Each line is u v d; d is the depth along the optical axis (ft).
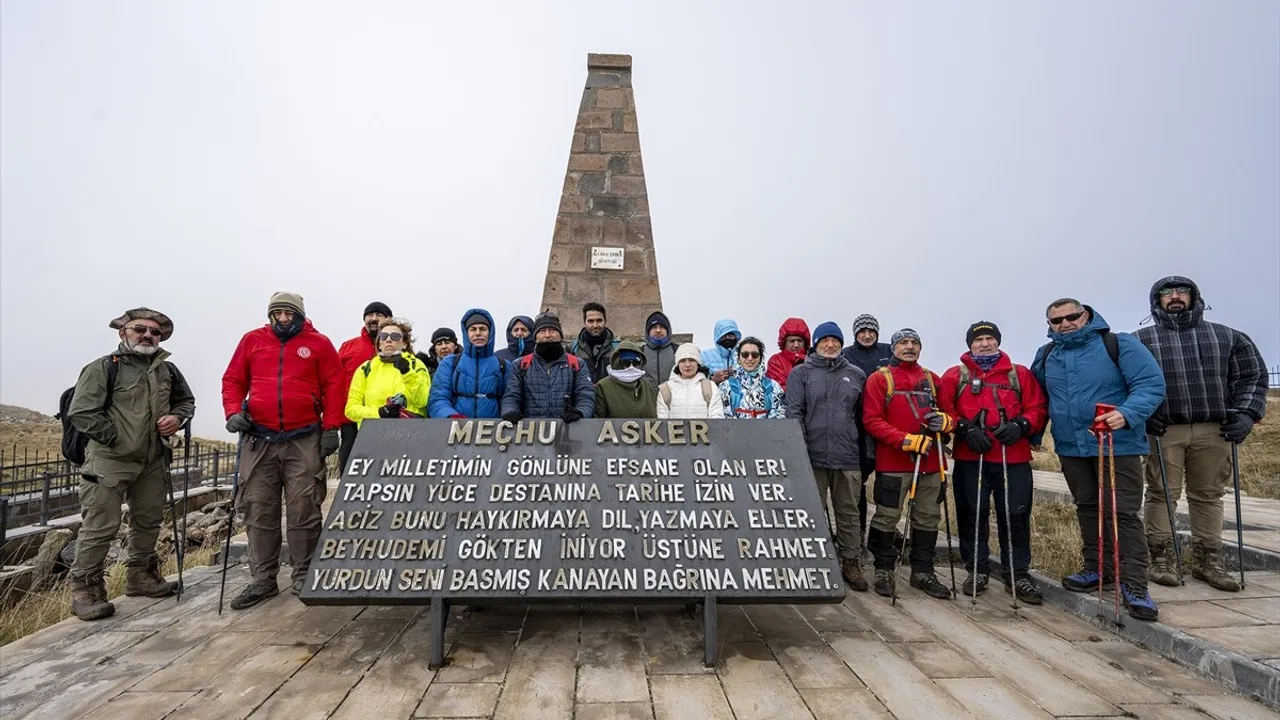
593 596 10.89
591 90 27.91
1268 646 11.62
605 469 12.53
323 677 10.45
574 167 27.25
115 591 16.80
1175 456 16.07
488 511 11.88
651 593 10.96
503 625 12.84
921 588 15.74
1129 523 13.50
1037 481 37.86
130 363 14.66
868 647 11.87
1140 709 9.64
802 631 12.69
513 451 12.76
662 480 12.42
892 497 15.66
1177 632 11.91
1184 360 15.94
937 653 11.65
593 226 26.84
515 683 10.19
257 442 14.93
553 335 14.99
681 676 10.48
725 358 20.04
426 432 12.96
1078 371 14.82
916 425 15.49
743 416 17.26
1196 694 10.19
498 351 20.13
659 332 20.17
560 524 11.76
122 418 14.17
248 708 9.40
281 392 15.02
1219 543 15.85
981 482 15.46
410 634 12.41
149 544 15.35
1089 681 10.59
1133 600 12.88
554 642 11.93
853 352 20.25
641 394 15.80
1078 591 14.65
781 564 11.40
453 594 10.83
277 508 15.25
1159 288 16.46
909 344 15.94
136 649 11.78
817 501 12.26
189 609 14.25
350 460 12.50
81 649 11.80
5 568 21.02
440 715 9.15
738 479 12.48
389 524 11.66
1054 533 21.93
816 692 9.94
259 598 14.46
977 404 15.60
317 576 10.99
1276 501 30.12
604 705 9.44
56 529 23.50
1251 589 15.42
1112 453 13.44
